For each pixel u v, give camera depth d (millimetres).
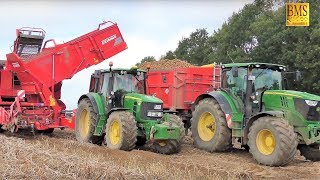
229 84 11656
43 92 13461
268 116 10070
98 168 7375
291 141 9508
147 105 11305
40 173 6965
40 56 13656
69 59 13977
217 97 11469
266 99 10766
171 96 14109
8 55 13445
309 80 24844
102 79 12484
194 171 8594
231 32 33312
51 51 13852
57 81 13797
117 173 7211
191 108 13750
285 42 26891
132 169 7684
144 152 10688
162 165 8633
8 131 14102
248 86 11000
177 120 11422
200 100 12438
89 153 9727
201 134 12055
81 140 12469
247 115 10891
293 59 25750
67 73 13961
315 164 10086
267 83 11211
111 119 11234
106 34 14594
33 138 12797
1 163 7480
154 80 14906
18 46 14664
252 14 32938
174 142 11031
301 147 10891
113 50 14734
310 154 10672
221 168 9203
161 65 17734
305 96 10180
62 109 13750
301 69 25312
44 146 9852
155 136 10820
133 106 11492
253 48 30828
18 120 12539
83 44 14195
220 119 11359
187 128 14312
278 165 9664
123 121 10820
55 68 13758
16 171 6996
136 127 10922
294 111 10227
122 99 11906
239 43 33188
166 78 14375
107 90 12070
